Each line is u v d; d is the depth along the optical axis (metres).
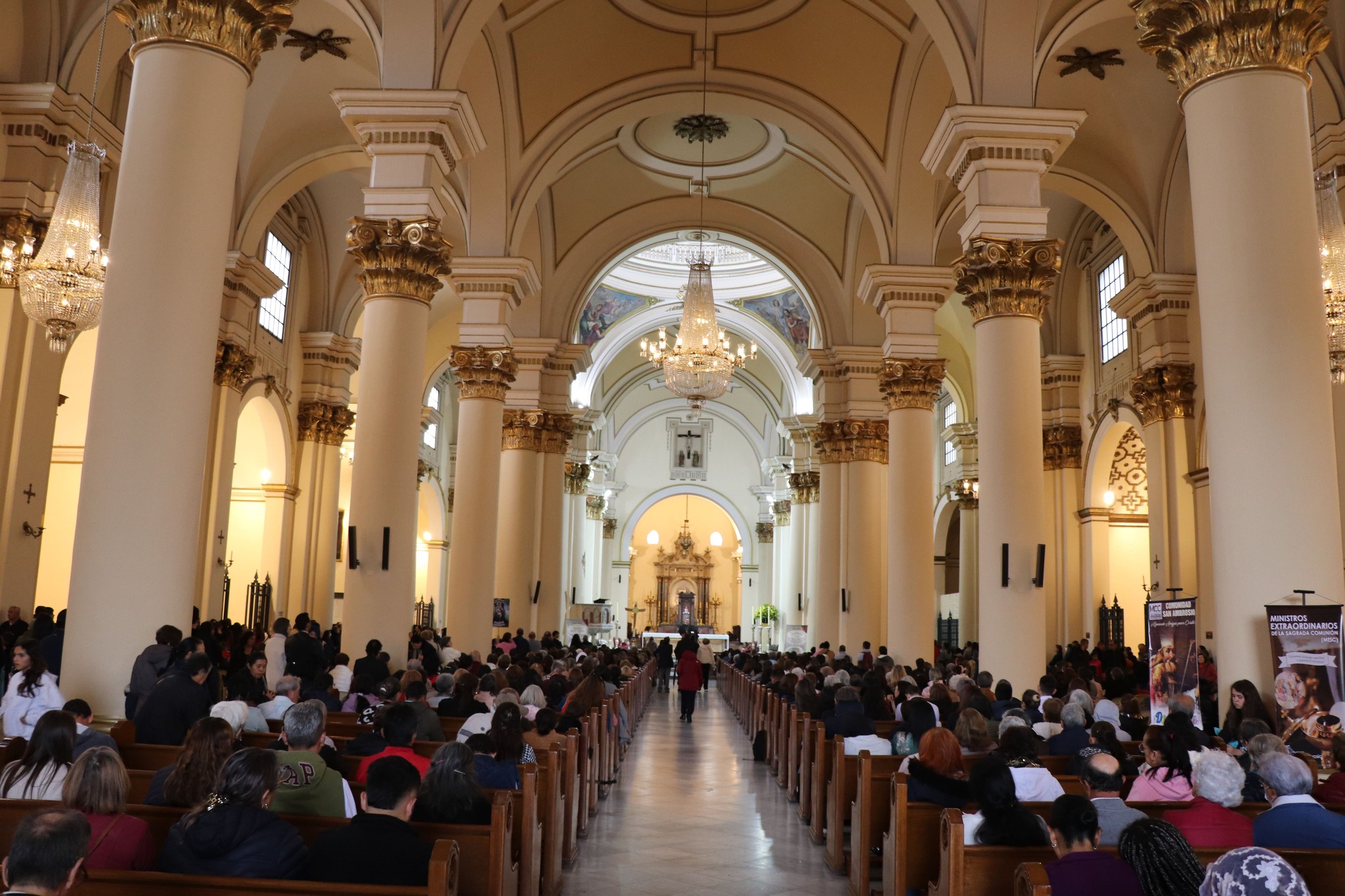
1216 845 4.37
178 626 7.02
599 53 15.24
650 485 46.50
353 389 26.44
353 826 3.90
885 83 15.20
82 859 2.65
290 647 10.06
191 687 6.34
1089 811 3.77
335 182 19.67
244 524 20.16
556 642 17.67
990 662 10.55
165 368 7.04
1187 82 7.39
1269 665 6.68
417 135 10.94
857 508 19.66
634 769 12.67
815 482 28.72
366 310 11.14
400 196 10.91
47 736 4.41
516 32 14.38
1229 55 7.14
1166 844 3.41
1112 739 6.54
